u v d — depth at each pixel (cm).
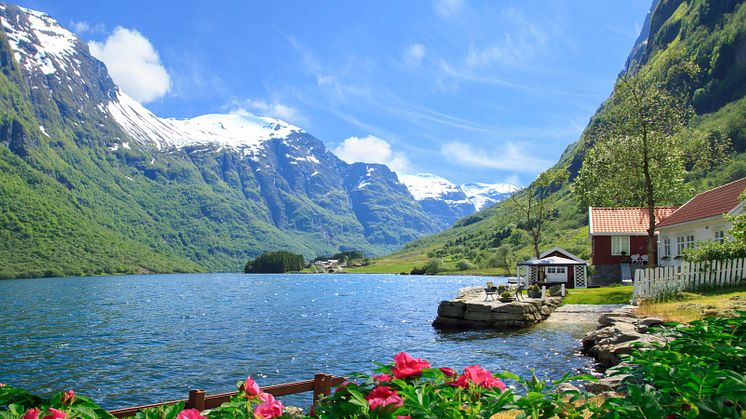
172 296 8706
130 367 2711
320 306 6338
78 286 12719
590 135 4934
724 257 3094
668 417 434
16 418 369
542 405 448
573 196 7469
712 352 593
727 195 4206
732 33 19662
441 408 393
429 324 4216
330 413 415
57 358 2992
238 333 3947
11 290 10794
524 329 3478
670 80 4444
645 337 1936
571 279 5878
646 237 5847
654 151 4447
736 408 439
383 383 439
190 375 2497
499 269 18025
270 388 979
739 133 16350
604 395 1052
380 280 14800
